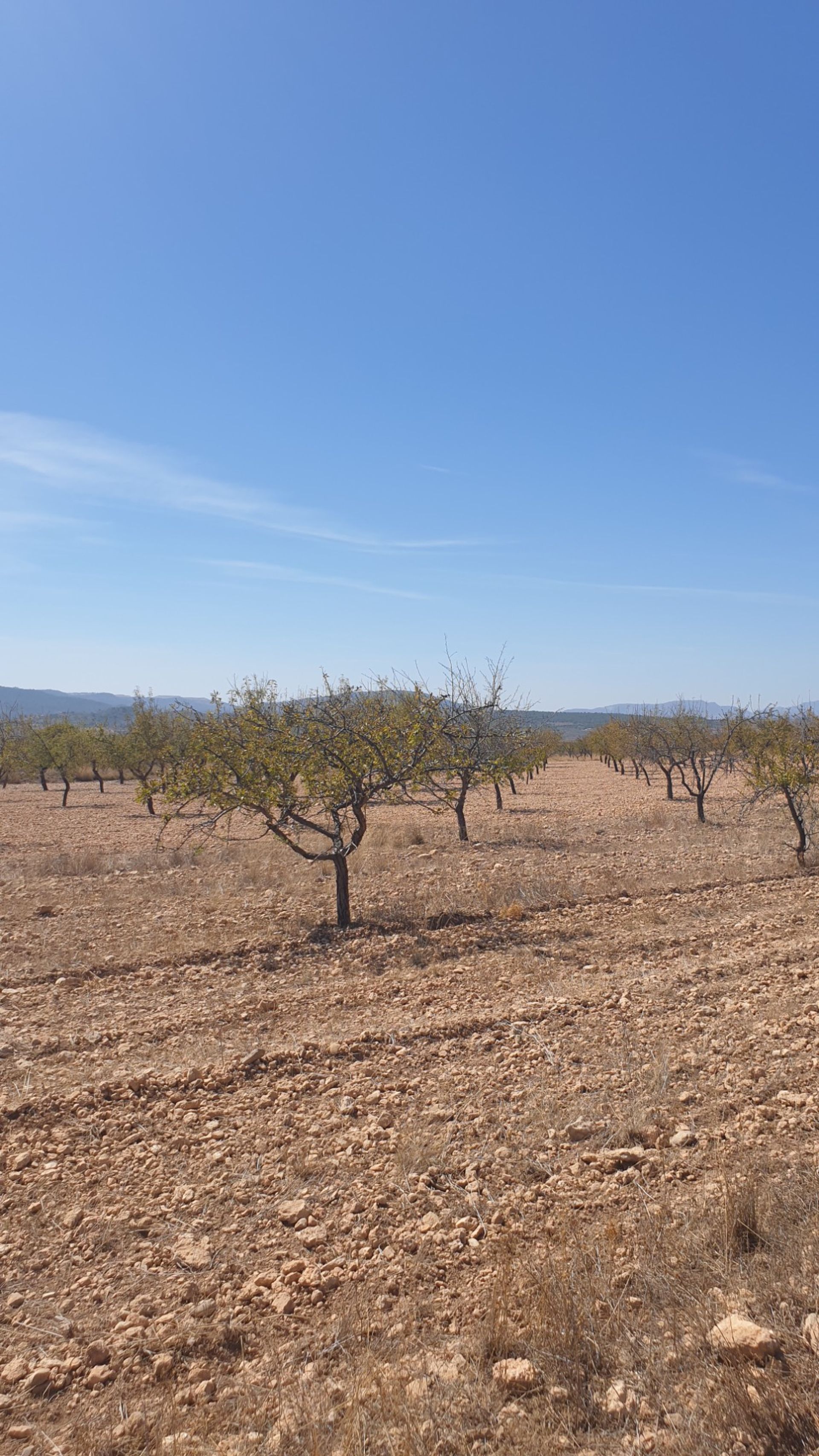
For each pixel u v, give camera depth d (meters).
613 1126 5.43
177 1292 3.96
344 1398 3.14
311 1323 3.71
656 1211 4.31
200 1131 5.61
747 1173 4.49
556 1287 3.56
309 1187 4.88
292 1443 2.90
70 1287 4.04
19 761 36.53
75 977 9.23
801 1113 5.32
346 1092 6.16
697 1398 2.97
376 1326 3.62
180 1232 4.46
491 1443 2.87
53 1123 5.75
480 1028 7.35
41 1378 3.39
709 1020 7.34
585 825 22.95
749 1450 2.72
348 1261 4.15
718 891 13.00
